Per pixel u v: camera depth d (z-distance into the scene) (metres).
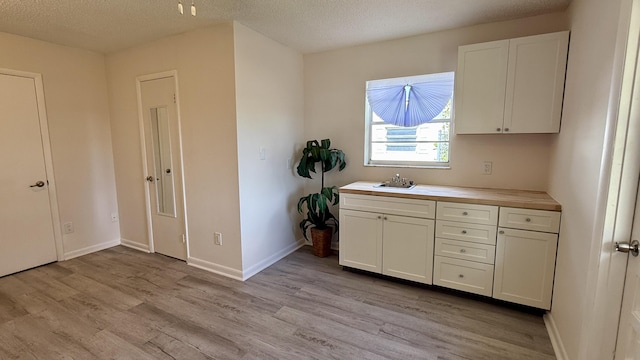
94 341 1.96
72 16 2.45
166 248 3.38
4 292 2.59
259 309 2.33
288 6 2.30
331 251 3.56
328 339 1.98
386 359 1.80
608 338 1.33
